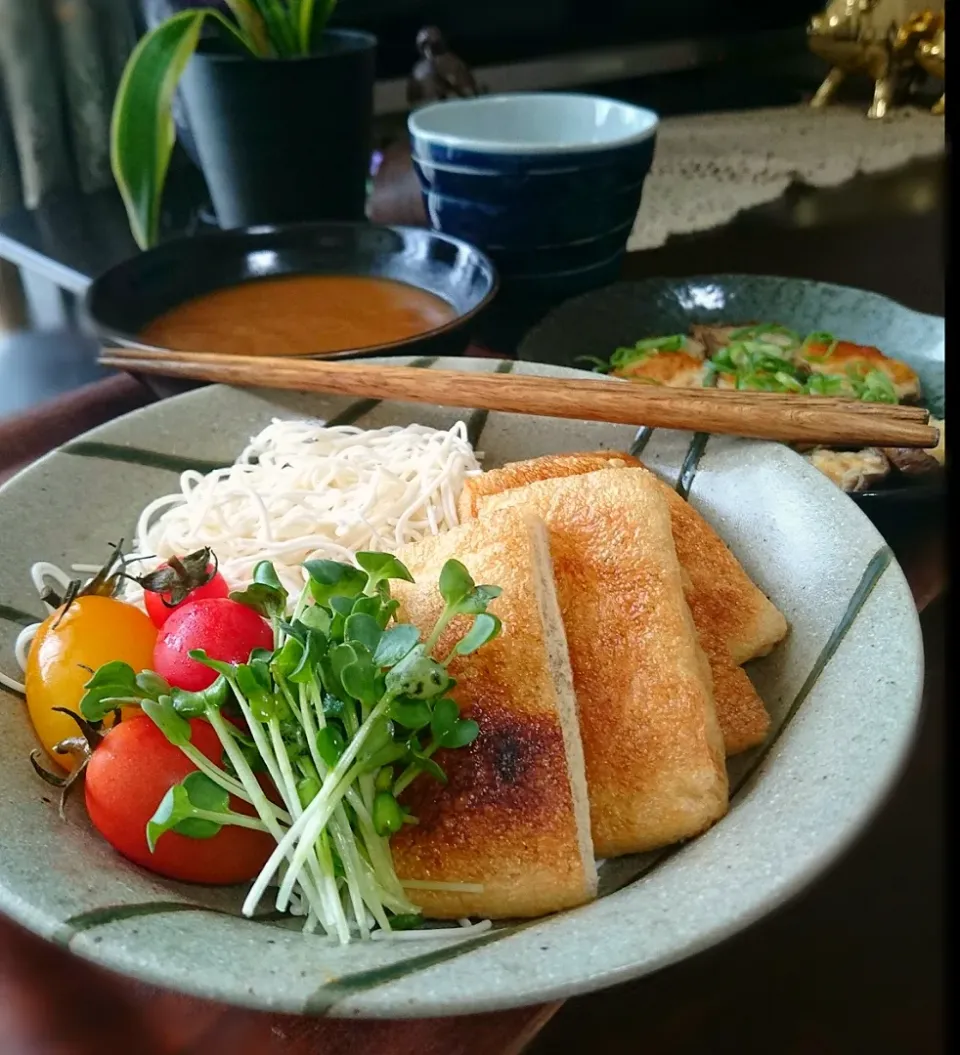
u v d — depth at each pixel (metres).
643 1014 0.20
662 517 0.20
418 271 0.34
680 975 0.20
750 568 0.22
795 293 0.35
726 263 0.44
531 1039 0.15
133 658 0.19
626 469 0.21
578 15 0.68
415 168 0.36
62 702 0.18
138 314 0.31
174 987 0.13
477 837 0.16
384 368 0.26
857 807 0.14
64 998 0.16
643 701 0.18
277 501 0.25
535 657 0.17
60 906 0.14
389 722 0.16
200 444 0.27
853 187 0.52
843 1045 0.19
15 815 0.16
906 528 0.24
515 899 0.16
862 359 0.31
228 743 0.16
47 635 0.19
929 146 0.57
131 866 0.16
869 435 0.22
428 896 0.16
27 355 0.39
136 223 0.38
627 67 0.71
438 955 0.13
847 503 0.21
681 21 0.73
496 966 0.13
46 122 0.52
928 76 0.63
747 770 0.18
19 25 0.50
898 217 0.48
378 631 0.16
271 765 0.16
